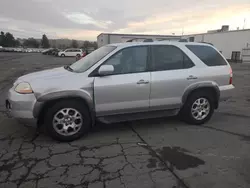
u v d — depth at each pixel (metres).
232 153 3.47
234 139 4.00
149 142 3.84
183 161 3.21
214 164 3.14
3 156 3.28
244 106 6.40
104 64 3.89
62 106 3.67
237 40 30.83
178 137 4.07
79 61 4.60
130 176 2.82
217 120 5.08
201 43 4.70
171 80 4.24
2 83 10.02
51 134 3.71
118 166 3.05
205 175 2.86
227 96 4.79
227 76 4.74
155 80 4.13
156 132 4.30
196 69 4.47
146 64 4.16
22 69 16.95
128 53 4.06
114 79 3.88
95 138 3.98
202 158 3.31
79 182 2.68
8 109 3.77
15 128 4.34
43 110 3.71
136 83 3.99
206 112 4.74
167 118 5.14
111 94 3.87
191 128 4.54
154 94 4.17
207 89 4.65
